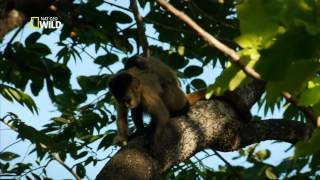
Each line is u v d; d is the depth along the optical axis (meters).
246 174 10.79
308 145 4.87
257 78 4.95
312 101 4.98
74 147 13.02
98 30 13.26
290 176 10.27
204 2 13.03
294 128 10.81
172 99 11.91
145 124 13.03
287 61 4.53
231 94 10.44
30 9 7.28
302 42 4.48
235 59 5.09
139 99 12.42
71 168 13.08
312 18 4.38
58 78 12.31
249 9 4.46
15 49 11.77
